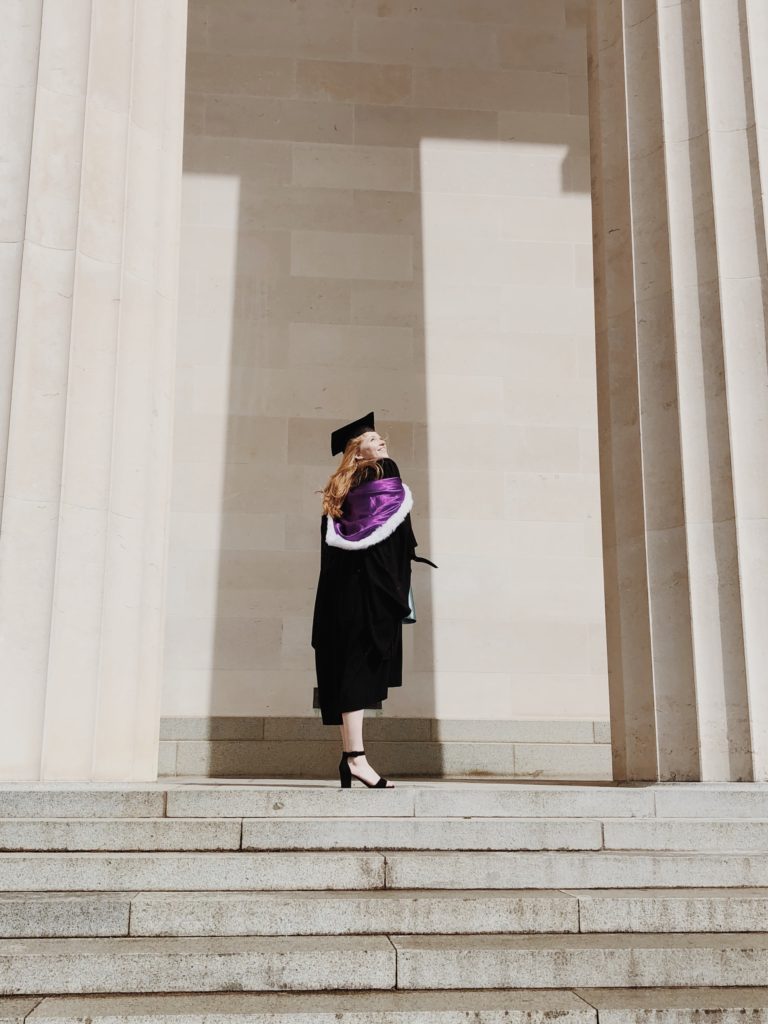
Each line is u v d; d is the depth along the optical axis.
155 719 6.38
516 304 11.12
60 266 6.33
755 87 7.08
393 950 3.46
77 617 5.99
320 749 9.38
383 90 11.47
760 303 6.79
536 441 10.81
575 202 11.45
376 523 5.71
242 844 4.43
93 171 6.55
